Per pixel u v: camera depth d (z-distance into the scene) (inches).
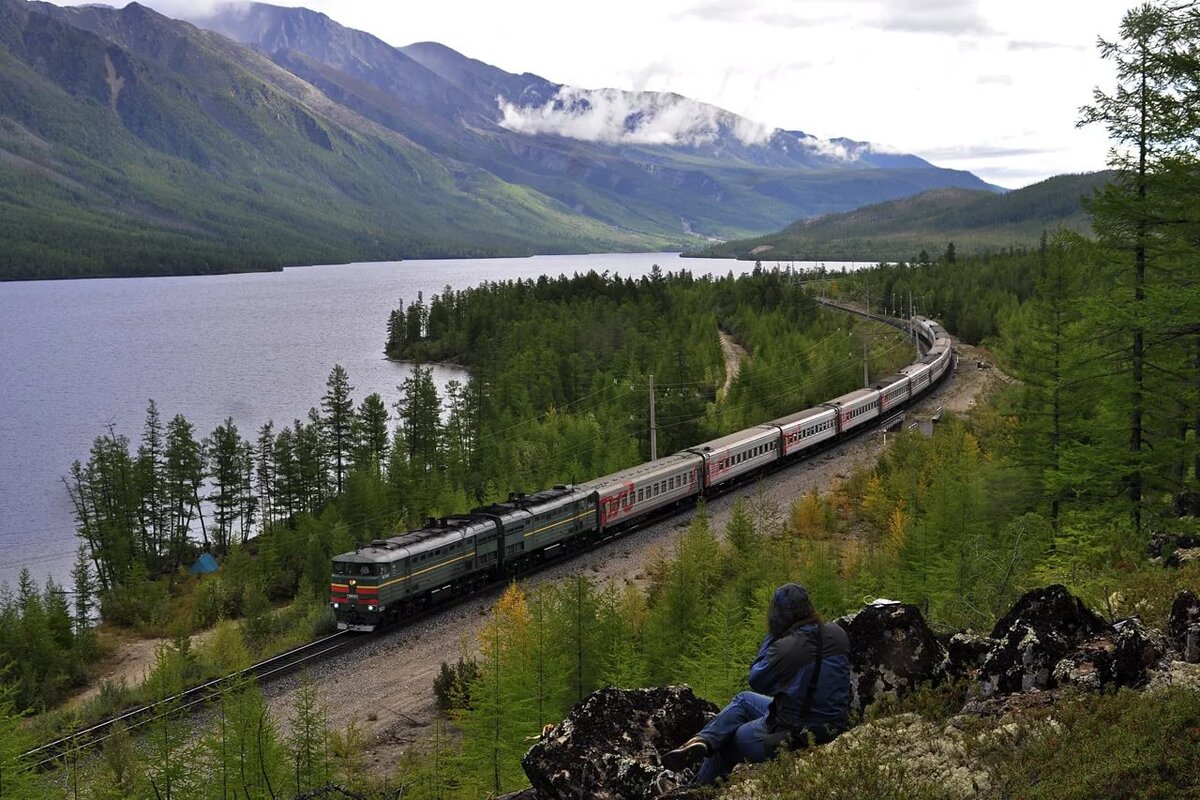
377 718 1455.5
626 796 369.7
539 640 1395.2
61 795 1180.5
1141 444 1374.3
